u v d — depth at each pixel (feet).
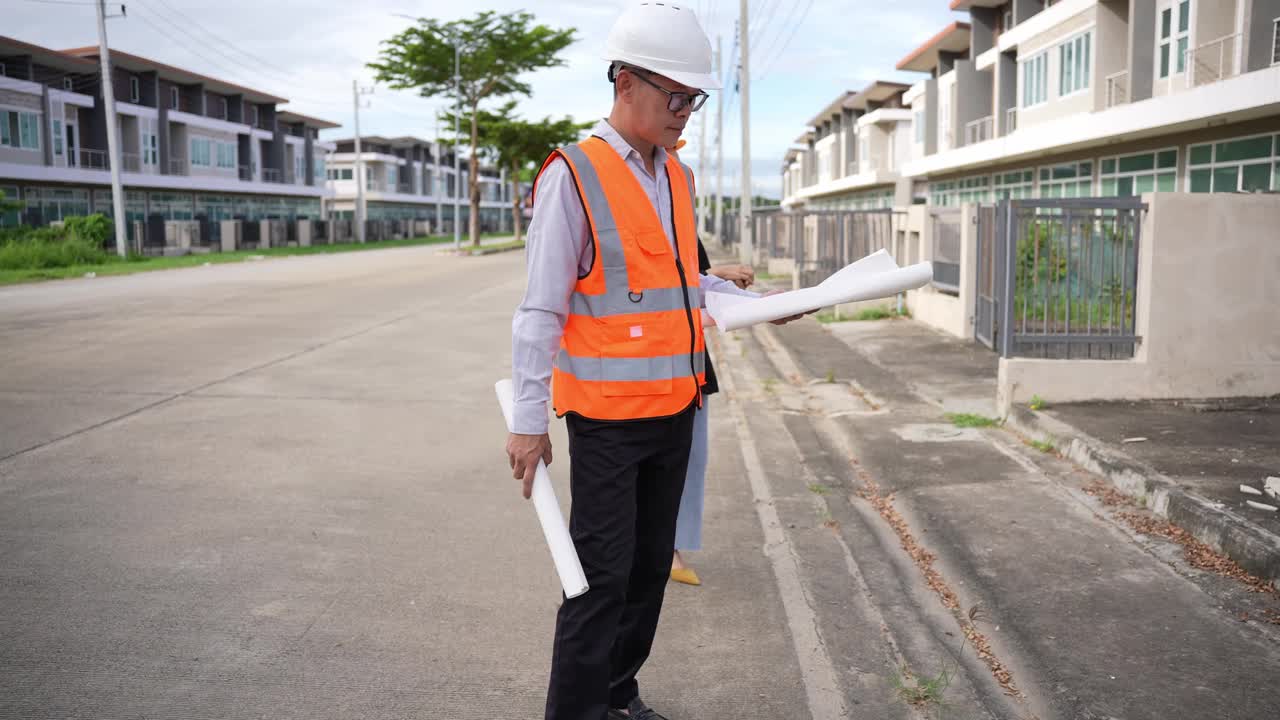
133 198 148.87
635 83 7.06
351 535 14.05
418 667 9.89
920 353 33.50
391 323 41.96
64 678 9.48
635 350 7.11
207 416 22.15
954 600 11.71
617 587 7.31
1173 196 20.45
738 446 20.30
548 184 7.00
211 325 40.93
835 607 11.59
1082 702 8.92
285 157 198.70
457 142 153.89
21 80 124.06
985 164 92.17
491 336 37.50
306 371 28.71
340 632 10.69
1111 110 61.31
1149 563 12.34
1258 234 20.66
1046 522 14.11
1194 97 52.37
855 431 20.95
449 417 22.48
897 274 7.70
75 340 35.78
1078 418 19.53
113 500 15.55
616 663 8.29
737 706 9.18
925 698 9.30
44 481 16.61
